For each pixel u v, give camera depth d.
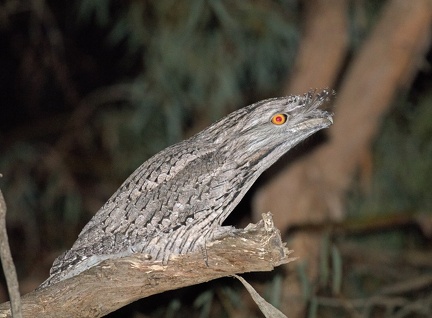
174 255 6.43
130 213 7.08
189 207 7.02
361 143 11.11
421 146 12.84
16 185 12.98
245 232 6.30
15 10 11.98
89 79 13.92
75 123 13.59
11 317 5.96
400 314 11.30
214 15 11.83
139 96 12.12
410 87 12.84
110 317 10.67
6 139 13.56
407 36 10.59
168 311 10.70
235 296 10.35
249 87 13.02
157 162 7.31
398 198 12.91
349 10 11.90
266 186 11.45
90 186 13.51
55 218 13.51
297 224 10.95
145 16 11.88
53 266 7.07
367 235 12.93
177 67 11.79
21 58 13.60
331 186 11.30
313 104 7.29
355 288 12.33
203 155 7.22
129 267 6.29
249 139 7.18
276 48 12.09
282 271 10.65
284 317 6.37
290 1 12.12
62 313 6.16
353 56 12.18
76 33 13.55
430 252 12.38
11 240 13.08
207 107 12.18
